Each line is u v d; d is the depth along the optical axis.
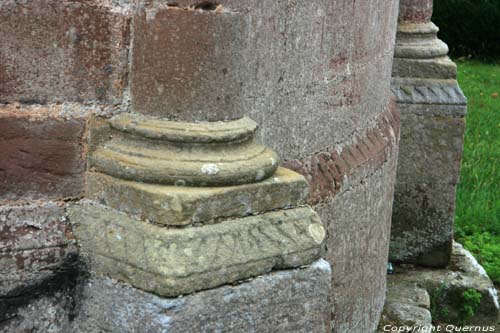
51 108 2.47
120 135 2.51
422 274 5.67
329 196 3.50
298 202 2.61
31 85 2.43
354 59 3.78
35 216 2.50
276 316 2.50
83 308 2.53
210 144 2.43
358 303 4.16
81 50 2.46
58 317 2.54
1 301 2.46
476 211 7.35
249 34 2.69
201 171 2.37
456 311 5.57
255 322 2.45
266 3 2.80
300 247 2.53
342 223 3.73
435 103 5.54
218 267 2.33
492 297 5.56
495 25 18.00
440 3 18.19
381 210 4.43
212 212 2.37
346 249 3.84
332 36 3.45
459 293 5.56
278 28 2.95
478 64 17.75
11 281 2.46
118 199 2.45
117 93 2.51
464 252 6.09
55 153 2.49
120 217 2.44
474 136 10.62
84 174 2.54
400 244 5.77
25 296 2.49
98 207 2.52
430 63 5.60
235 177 2.41
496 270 6.34
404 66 5.62
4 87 2.41
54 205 2.53
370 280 4.35
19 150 2.45
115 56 2.48
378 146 4.25
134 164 2.40
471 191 8.06
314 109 3.38
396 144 4.75
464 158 9.33
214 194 2.36
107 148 2.50
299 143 3.28
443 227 5.73
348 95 3.77
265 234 2.47
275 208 2.55
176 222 2.31
